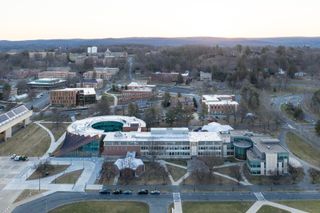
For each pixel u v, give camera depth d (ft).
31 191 549.54
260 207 492.95
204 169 626.23
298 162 652.89
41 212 483.51
